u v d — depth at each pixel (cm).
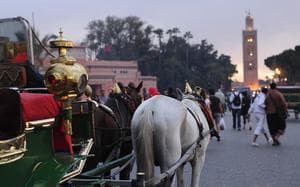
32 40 707
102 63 8506
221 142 2373
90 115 722
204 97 1011
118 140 935
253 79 19212
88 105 725
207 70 12794
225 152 1961
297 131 3059
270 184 1259
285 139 2519
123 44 12719
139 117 799
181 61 12038
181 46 12369
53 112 550
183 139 852
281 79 11862
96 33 13050
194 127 871
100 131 892
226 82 14100
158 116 794
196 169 928
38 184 539
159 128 789
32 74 689
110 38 12912
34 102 519
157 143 793
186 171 1480
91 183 664
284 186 1234
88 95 788
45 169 547
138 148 791
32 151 521
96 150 869
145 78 9412
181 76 11331
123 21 12712
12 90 490
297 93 4469
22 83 685
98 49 13062
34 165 526
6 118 489
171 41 12162
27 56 703
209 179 1332
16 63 696
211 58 13638
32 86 692
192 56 12688
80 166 634
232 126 3538
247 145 2231
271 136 2389
